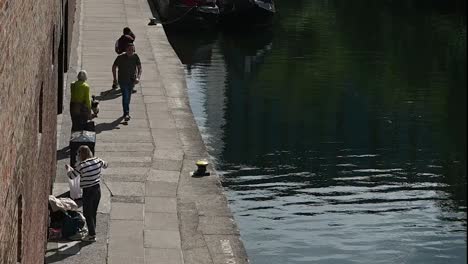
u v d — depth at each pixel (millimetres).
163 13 53312
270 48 50781
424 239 24688
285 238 24422
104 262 18266
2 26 8180
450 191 28391
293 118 36812
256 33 54656
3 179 8250
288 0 65250
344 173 30422
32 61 11953
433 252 24062
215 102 38625
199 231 20484
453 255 23844
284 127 35531
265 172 30266
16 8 9531
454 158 31141
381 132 35219
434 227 25594
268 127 35531
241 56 48906
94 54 38750
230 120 36000
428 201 27750
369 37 54281
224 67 46156
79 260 18219
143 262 18516
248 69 45812
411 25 57906
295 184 29031
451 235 25094
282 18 59219
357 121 36688
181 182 23719
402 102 39562
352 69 46031
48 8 17094
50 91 18953
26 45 10867
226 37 53469
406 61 47750
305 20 58781
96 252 18656
